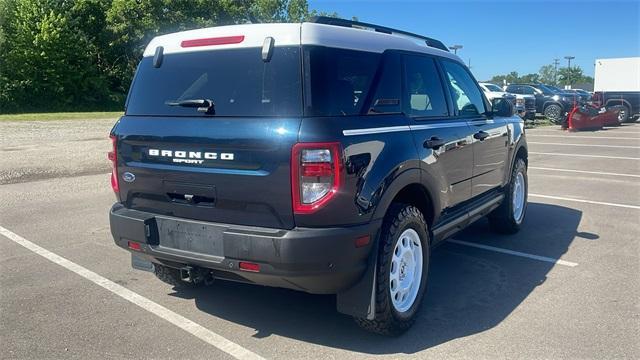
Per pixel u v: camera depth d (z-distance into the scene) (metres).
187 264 3.75
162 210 3.90
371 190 3.53
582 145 17.02
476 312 4.37
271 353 3.71
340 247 3.35
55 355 3.67
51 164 12.28
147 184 3.92
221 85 3.67
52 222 7.21
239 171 3.46
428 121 4.44
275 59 3.49
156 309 4.45
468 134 4.98
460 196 4.94
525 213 7.57
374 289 3.62
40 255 5.82
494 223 6.55
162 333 4.01
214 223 3.61
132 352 3.72
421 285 4.14
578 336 3.93
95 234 6.65
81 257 5.76
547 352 3.70
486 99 5.83
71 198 8.75
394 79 4.13
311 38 3.48
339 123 3.44
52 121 27.97
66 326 4.11
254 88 3.53
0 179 10.41
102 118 30.97
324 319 4.26
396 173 3.75
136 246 3.95
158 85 3.99
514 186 6.50
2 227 6.94
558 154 14.75
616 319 4.21
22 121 27.78
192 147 3.64
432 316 4.30
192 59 3.85
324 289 3.53
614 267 5.45
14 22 40.72
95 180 10.43
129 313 4.36
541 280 5.09
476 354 3.68
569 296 4.69
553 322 4.17
